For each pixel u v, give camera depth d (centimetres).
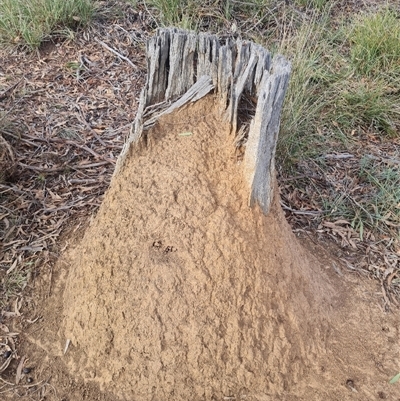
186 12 222
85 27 218
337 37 224
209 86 102
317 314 109
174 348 95
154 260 97
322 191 157
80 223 134
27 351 107
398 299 125
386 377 106
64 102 183
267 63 97
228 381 97
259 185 98
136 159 106
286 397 99
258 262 99
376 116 189
